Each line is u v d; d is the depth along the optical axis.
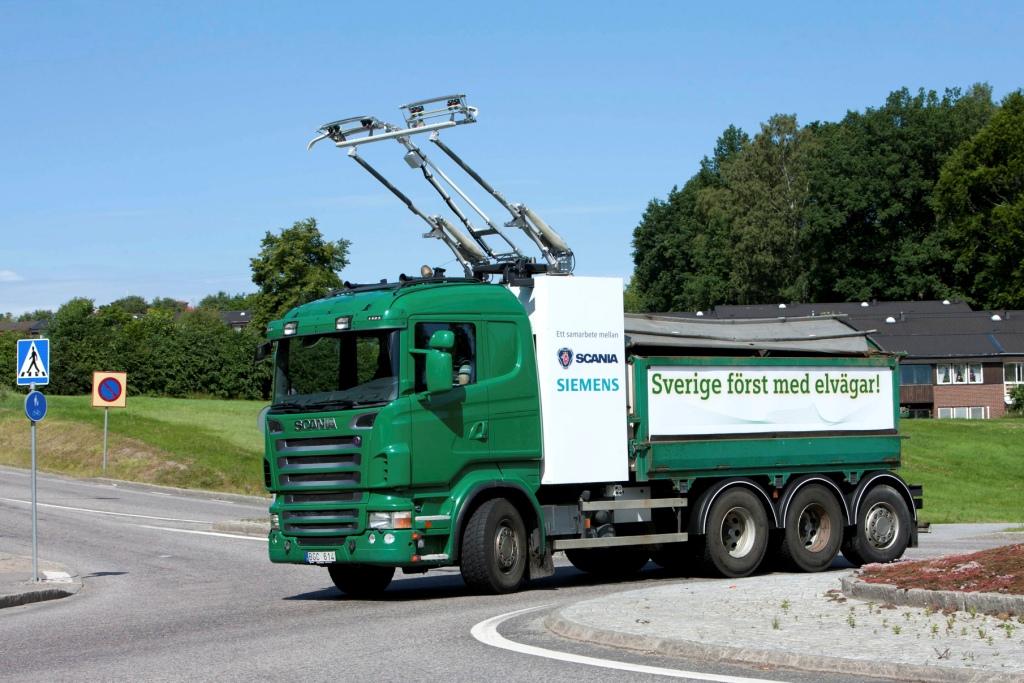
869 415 17.94
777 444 16.89
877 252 100.25
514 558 14.53
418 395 13.95
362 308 14.13
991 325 93.69
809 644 9.17
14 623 12.79
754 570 16.47
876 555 17.88
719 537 16.17
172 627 12.09
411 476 13.78
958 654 8.56
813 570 17.16
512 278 15.60
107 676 9.09
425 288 14.39
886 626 9.93
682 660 9.20
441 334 13.84
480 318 14.64
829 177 100.50
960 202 88.44
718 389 16.48
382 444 13.70
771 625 10.17
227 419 50.81
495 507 14.36
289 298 58.94
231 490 35.91
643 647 9.69
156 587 16.30
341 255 60.28
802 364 17.30
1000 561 11.86
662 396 16.02
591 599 12.23
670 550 16.81
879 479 18.05
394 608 13.23
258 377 77.12
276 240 59.34
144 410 52.50
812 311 97.75
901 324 94.44
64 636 11.58
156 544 21.94
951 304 96.19
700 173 135.00
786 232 103.44
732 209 106.50
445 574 18.03
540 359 15.13
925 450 58.53
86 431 42.88
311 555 14.17
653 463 15.73
